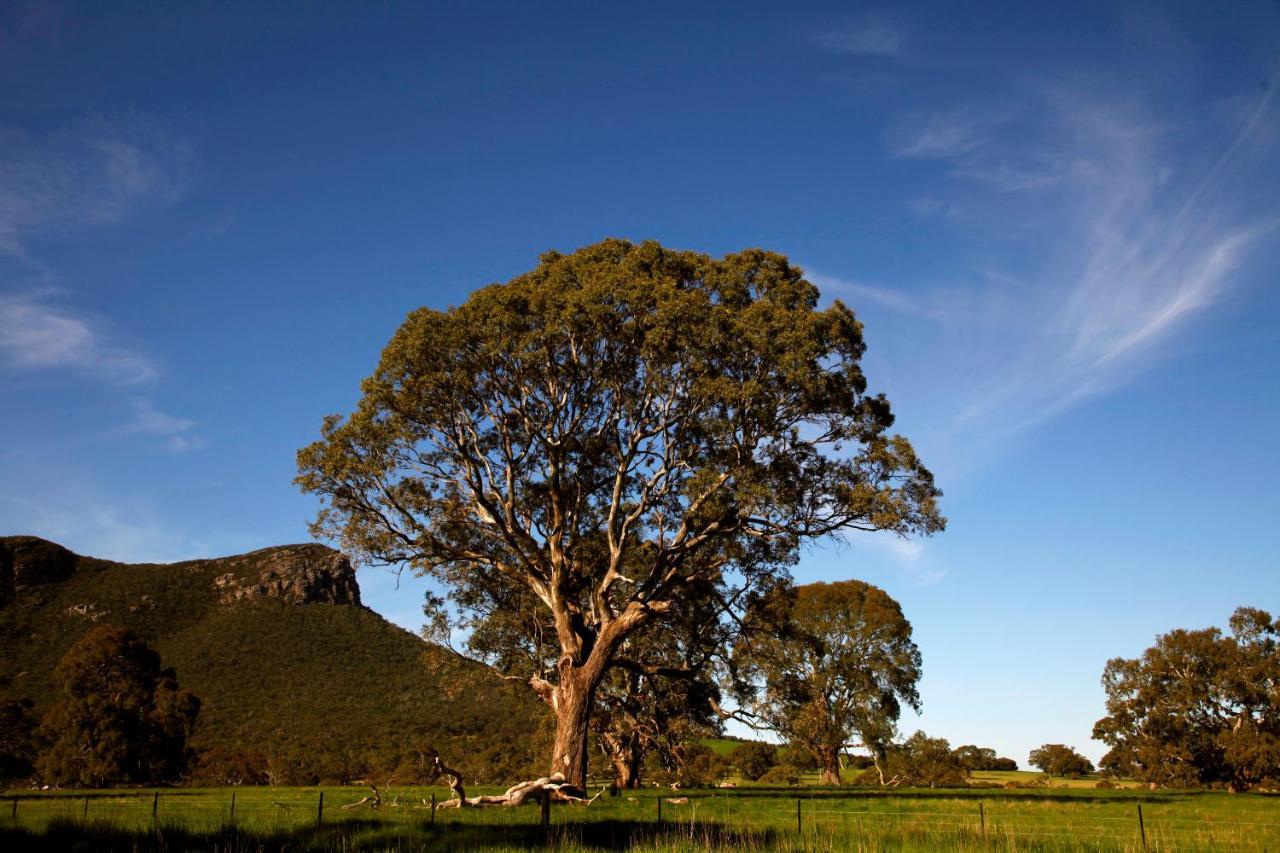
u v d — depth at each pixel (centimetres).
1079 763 9206
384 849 1712
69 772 6194
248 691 10075
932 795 3819
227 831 1877
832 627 5972
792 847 1764
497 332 2900
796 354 2773
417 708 9888
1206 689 5816
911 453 2997
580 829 1973
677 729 3897
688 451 3052
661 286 2845
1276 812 2867
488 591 3741
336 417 3212
